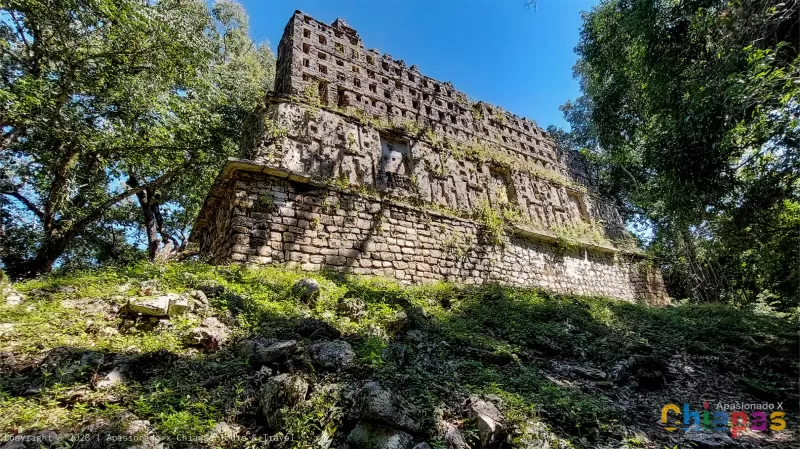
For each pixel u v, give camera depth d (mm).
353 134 11453
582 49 16219
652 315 9648
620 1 10891
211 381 3752
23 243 14219
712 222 10273
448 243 11594
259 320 5219
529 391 4520
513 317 7512
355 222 9969
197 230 12477
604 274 16234
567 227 16281
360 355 4488
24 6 8570
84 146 10766
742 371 6266
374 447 3025
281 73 12258
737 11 6918
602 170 21016
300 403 3381
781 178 8102
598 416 4121
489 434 3373
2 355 3775
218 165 13625
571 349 6426
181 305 4977
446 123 14641
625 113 14969
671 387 5590
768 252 10305
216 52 13656
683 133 8023
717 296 17234
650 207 16938
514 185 15250
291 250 8719
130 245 19672
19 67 9781
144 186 13539
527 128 18266
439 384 4289
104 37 10688
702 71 7711
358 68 13117
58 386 3314
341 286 7574
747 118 6957
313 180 9633
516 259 13203
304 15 12539
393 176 11695
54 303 4984
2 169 12430
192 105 12148
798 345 7258
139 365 3889
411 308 6969
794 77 5688
